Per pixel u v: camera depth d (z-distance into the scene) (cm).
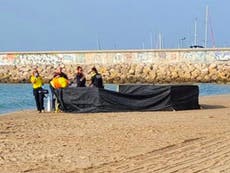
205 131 1686
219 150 1297
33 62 8681
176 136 1572
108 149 1351
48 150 1348
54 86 2605
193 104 2672
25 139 1554
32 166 1141
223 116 2227
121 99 2530
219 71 7806
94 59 8344
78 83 2667
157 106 2573
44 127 1873
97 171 1072
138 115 2311
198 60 7938
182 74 7931
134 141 1482
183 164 1130
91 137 1578
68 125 1928
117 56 8238
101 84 2673
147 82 8062
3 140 1534
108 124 1936
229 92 5425
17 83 8625
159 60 8081
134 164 1139
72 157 1244
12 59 8788
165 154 1259
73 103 2541
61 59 8538
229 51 7812
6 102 3978
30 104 3753
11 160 1216
